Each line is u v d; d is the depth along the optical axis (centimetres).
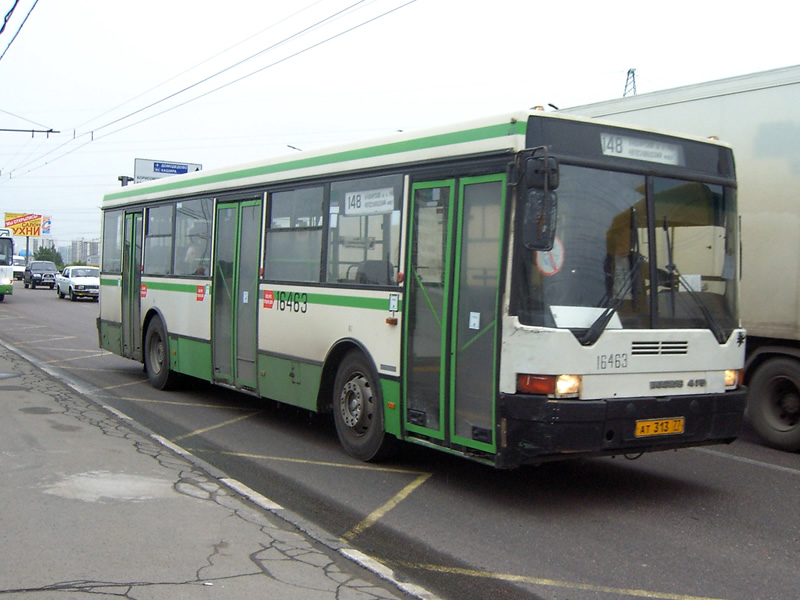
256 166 953
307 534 553
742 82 893
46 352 1716
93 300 3994
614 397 598
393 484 702
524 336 579
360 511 625
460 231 645
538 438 572
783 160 853
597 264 606
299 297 858
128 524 546
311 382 836
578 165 609
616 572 502
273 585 451
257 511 597
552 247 566
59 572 456
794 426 850
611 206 620
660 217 644
